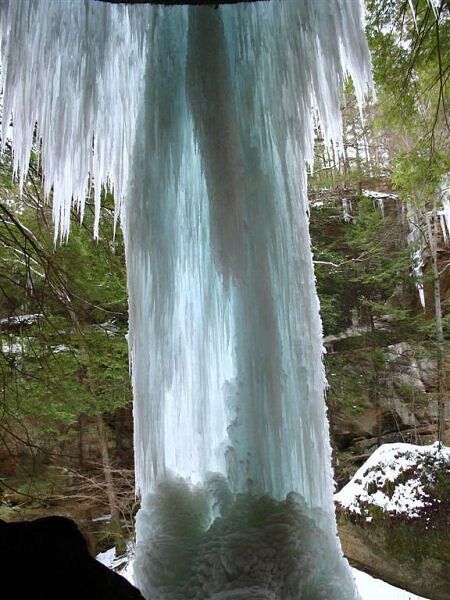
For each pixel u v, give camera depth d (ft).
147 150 9.91
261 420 9.23
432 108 23.30
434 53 18.01
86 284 24.38
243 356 9.41
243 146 9.78
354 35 10.44
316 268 37.55
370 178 41.73
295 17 9.98
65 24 10.10
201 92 9.62
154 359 9.75
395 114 20.89
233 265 9.43
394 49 19.08
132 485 31.78
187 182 9.93
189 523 8.93
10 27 9.94
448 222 38.01
